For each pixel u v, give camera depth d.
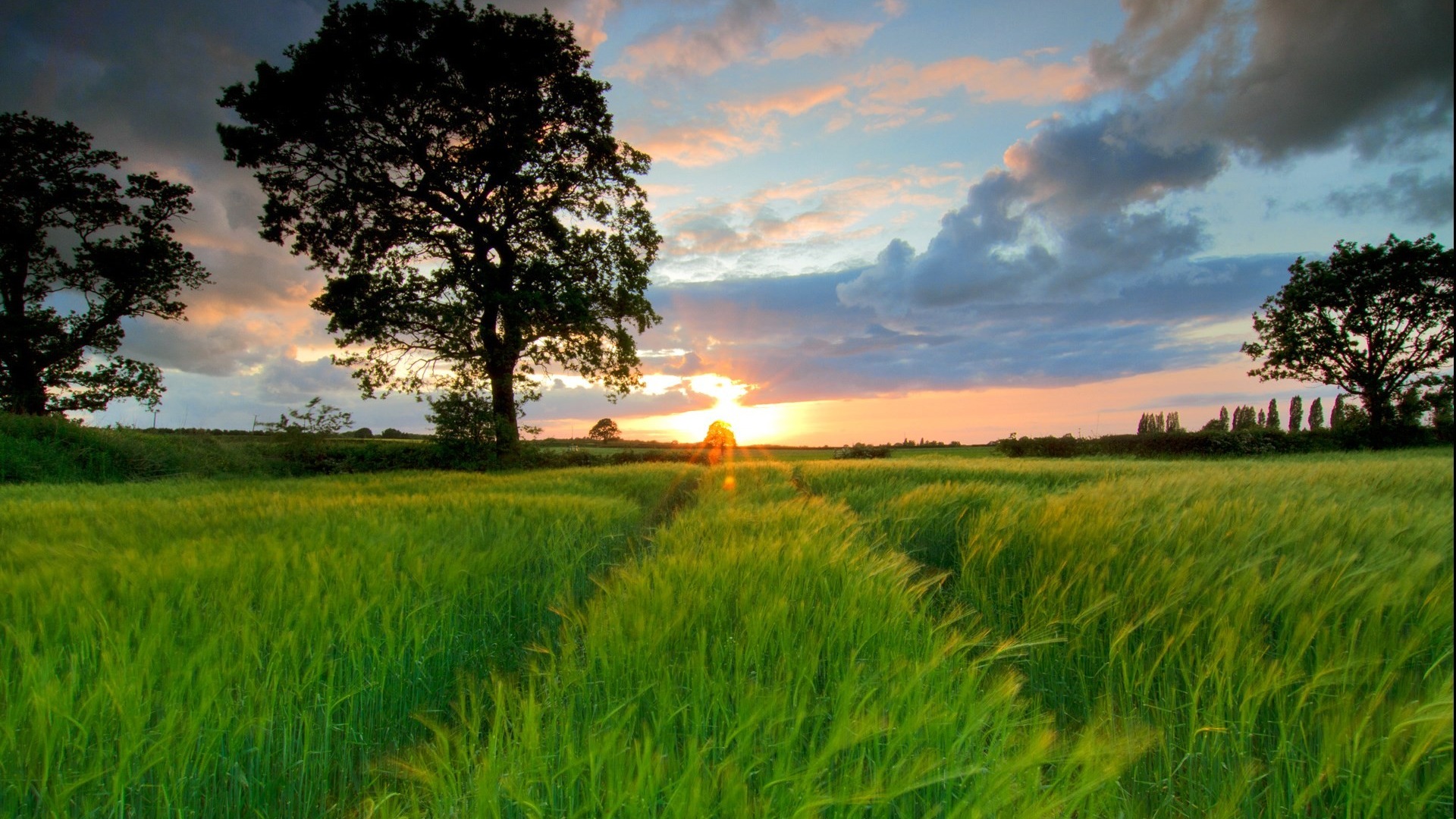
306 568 3.98
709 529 6.25
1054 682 3.12
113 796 1.95
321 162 21.61
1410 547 3.88
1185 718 2.54
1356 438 34.25
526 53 21.11
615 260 23.95
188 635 2.81
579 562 5.75
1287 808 2.01
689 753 1.83
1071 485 11.24
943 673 2.41
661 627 2.78
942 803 1.74
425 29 20.83
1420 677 2.44
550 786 1.73
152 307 25.75
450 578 3.96
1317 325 36.66
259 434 22.78
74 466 17.81
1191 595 3.34
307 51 20.25
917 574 5.86
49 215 23.66
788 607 3.01
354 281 21.45
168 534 5.83
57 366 23.72
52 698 2.14
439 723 3.00
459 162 22.19
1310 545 4.02
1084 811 1.86
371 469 21.91
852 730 1.83
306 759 2.39
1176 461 24.30
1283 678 2.37
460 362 22.19
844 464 19.52
